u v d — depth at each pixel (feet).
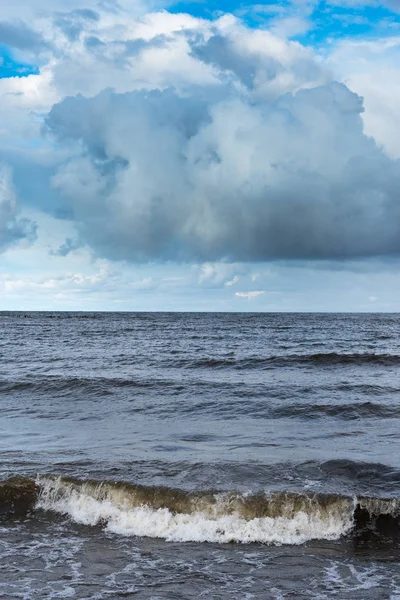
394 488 35.09
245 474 37.65
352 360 109.19
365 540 30.35
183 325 315.17
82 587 25.25
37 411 63.16
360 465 39.17
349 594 24.68
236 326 299.58
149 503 33.86
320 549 29.37
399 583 25.70
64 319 445.78
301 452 43.93
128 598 24.27
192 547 29.68
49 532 31.53
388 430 53.06
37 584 25.49
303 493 33.81
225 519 32.30
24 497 35.27
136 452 43.78
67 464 39.91
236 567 27.35
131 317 520.83
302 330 255.09
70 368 102.27
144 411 62.90
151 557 28.45
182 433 51.49
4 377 86.63
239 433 51.55
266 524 31.76
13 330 253.44
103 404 67.26
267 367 102.89
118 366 105.60
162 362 111.14
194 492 34.19
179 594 24.66
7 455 42.65
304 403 66.08
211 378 88.02
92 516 33.37
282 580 26.03
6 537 30.83
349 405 63.82
